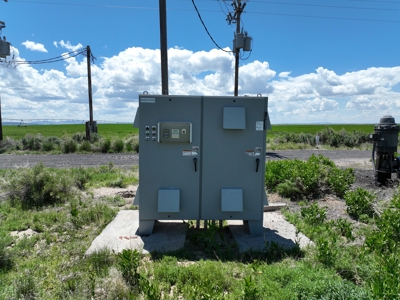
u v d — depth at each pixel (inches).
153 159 199.2
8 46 744.3
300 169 330.6
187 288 130.8
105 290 126.2
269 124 199.3
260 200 202.4
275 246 172.6
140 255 168.4
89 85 939.3
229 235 209.3
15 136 1456.7
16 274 146.0
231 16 686.5
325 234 195.6
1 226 216.8
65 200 281.3
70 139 781.9
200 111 197.8
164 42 358.3
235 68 655.1
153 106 196.7
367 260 150.1
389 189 331.3
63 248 178.9
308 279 130.9
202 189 201.0
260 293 126.0
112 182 356.2
